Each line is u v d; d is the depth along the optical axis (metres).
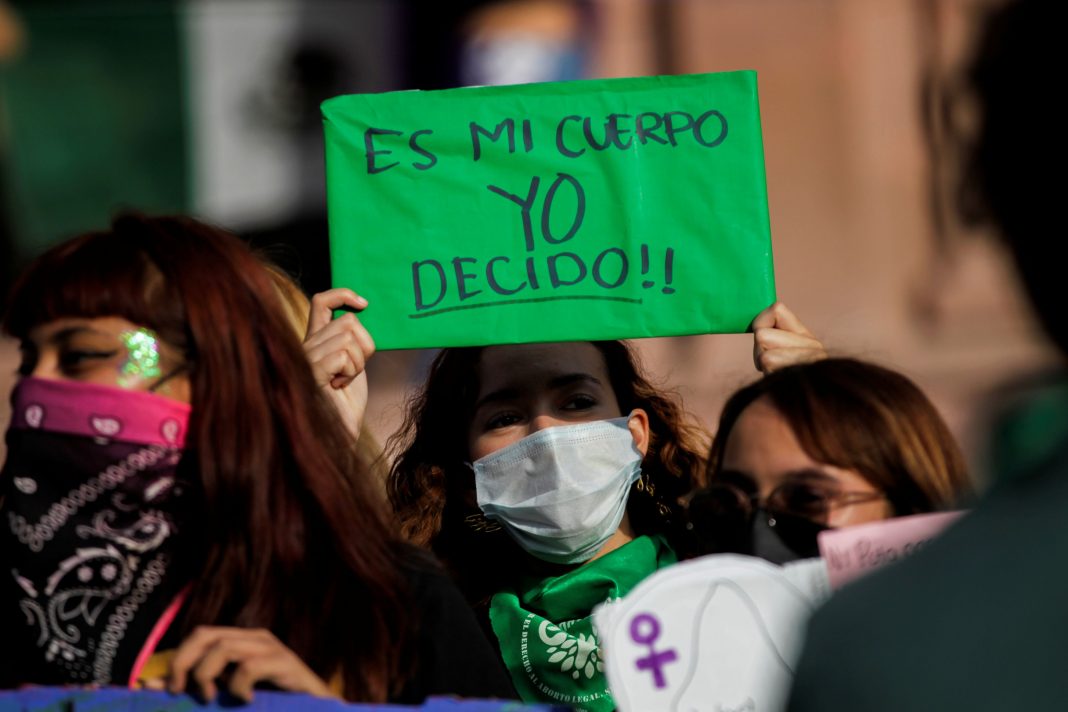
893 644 4.91
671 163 10.95
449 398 11.84
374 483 9.45
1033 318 5.31
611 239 10.90
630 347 12.03
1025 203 5.07
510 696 8.77
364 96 11.19
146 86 34.84
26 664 8.53
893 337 30.70
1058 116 4.95
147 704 7.84
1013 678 4.68
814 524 8.56
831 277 31.31
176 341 8.54
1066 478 4.87
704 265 10.82
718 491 8.71
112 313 8.44
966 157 5.32
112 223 9.02
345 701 8.30
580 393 11.40
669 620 7.76
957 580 4.89
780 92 31.41
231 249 8.95
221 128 34.69
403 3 33.09
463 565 11.90
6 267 34.34
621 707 7.65
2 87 34.75
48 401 8.39
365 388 11.20
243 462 8.44
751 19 31.34
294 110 34.34
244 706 7.79
